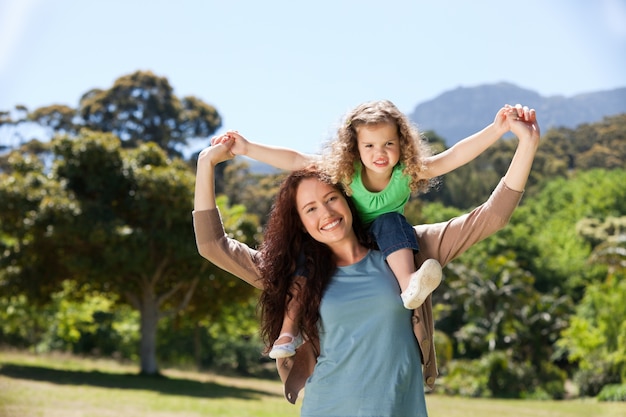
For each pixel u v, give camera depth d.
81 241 22.81
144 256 22.89
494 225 3.09
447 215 52.66
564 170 61.16
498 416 19.12
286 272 3.14
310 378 3.06
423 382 3.05
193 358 36.31
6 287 23.75
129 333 33.88
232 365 37.06
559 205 54.53
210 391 21.42
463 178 57.97
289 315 3.12
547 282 46.44
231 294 25.16
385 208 3.16
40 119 56.88
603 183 53.03
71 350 33.41
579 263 46.56
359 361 2.96
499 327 36.81
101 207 23.28
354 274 3.07
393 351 2.96
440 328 39.81
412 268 3.03
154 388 20.61
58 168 24.45
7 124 56.50
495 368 33.69
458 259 43.03
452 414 19.22
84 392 17.64
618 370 31.25
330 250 3.15
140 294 25.58
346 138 3.00
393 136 2.97
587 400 30.09
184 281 24.47
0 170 54.53
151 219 23.91
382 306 2.98
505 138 60.44
